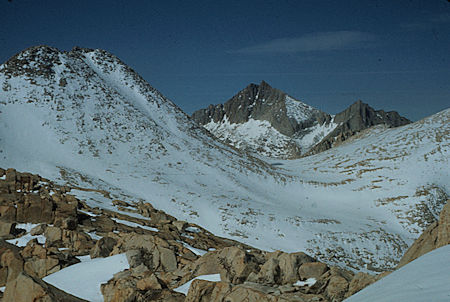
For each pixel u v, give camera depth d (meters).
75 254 21.50
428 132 94.69
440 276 5.96
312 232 51.00
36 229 25.89
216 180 72.81
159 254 18.59
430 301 5.40
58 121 79.81
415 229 59.19
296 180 79.81
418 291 5.82
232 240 41.75
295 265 13.63
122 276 16.42
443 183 74.38
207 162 80.31
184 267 17.12
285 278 13.41
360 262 45.59
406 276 6.48
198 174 73.81
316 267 13.36
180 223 38.56
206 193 63.31
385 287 6.52
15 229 26.73
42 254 19.41
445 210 11.12
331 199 72.19
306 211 63.25
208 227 49.44
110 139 79.69
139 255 18.22
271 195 72.06
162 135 88.19
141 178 65.50
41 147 70.69
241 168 81.19
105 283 16.08
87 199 44.78
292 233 50.03
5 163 59.38
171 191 61.56
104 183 60.34
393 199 68.25
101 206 42.69
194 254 20.81
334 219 58.94
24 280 14.32
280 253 15.35
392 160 85.12
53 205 30.95
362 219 61.28
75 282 16.53
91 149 73.62
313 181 79.19
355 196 71.94
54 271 18.34
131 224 35.47
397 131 104.81
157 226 37.00
